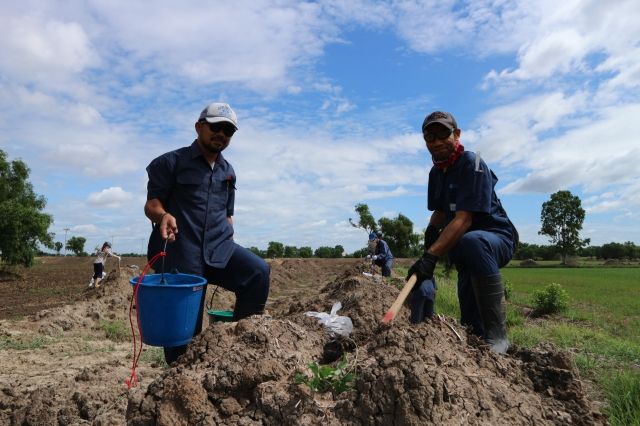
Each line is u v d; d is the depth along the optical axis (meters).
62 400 3.90
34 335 8.50
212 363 2.92
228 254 4.10
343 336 3.67
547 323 10.88
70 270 32.09
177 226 3.92
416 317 4.68
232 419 2.52
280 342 3.17
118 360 6.09
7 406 4.19
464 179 3.59
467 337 3.29
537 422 2.60
